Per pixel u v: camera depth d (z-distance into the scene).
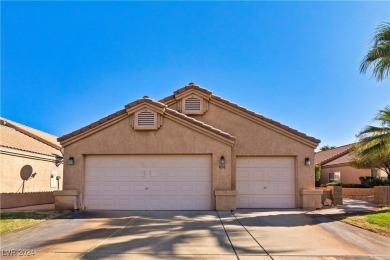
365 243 9.68
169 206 15.81
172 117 15.98
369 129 18.67
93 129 16.02
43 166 24.69
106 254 8.57
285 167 17.02
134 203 15.86
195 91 17.98
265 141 17.08
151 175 16.02
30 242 9.83
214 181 15.68
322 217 13.70
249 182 16.94
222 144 15.86
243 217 13.68
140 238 10.14
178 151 15.84
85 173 16.12
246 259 8.19
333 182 32.69
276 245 9.41
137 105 15.99
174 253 8.64
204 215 14.16
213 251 8.82
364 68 15.73
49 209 16.55
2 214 14.62
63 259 8.19
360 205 17.86
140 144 15.92
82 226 11.99
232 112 17.59
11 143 21.89
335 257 8.40
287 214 14.48
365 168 26.95
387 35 15.13
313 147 16.88
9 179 20.66
